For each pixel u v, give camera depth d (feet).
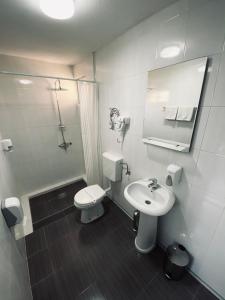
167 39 3.82
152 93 4.52
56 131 9.23
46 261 5.22
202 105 3.48
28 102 7.91
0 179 3.81
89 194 6.67
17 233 4.62
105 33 4.93
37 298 4.24
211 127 3.43
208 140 3.53
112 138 6.98
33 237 6.17
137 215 5.98
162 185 5.01
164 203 4.36
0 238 2.67
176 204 4.67
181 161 4.22
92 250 5.58
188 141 3.85
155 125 4.65
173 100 4.01
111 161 6.73
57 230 6.49
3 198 3.57
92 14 3.90
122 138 6.35
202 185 3.88
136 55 4.77
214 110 3.31
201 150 3.71
